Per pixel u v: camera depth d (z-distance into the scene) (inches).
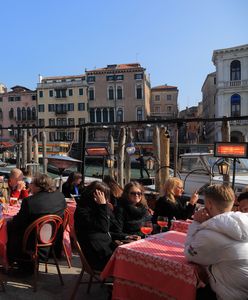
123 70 2723.9
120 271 126.6
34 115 2930.6
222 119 316.8
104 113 2760.8
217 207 117.6
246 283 107.7
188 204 211.2
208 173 402.9
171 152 1133.7
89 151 430.3
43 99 2861.7
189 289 110.3
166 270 116.1
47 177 182.2
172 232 152.9
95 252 150.1
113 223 177.3
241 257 106.9
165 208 208.7
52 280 181.8
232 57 2046.0
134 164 1181.1
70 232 232.5
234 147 266.1
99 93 2770.7
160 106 3376.0
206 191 121.1
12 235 177.8
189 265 112.1
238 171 414.0
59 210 178.1
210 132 2410.2
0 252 178.2
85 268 151.3
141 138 1833.2
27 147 605.3
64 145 1430.9
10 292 164.4
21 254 176.6
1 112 3009.4
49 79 2878.9
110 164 459.2
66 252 201.8
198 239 110.5
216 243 107.9
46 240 173.6
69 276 188.5
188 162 434.6
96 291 169.9
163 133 412.8
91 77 2790.4
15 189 260.1
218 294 110.2
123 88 2736.2
